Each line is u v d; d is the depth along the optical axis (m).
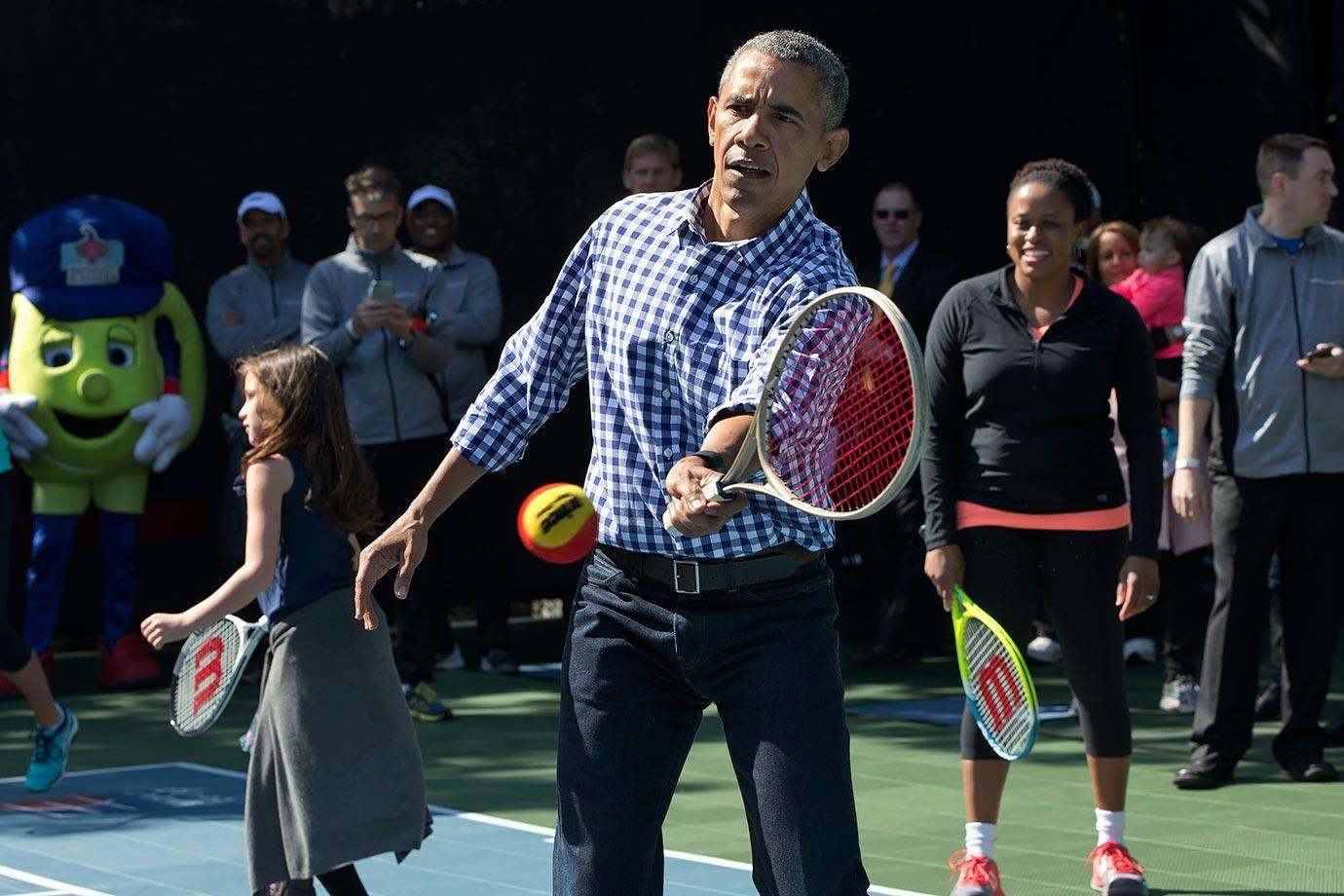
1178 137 20.00
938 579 9.20
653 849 5.83
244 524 16.69
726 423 5.25
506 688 16.62
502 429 6.02
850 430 6.23
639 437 5.64
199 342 17.08
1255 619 11.72
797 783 5.50
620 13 19.70
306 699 7.89
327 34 18.75
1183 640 14.91
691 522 5.09
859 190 20.34
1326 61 19.16
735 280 5.55
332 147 18.89
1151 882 9.42
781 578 5.59
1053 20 20.47
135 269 16.61
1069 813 11.21
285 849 7.88
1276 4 19.08
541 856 10.16
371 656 8.05
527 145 19.55
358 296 15.70
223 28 18.41
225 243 18.53
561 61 19.58
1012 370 9.08
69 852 10.36
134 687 16.81
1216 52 19.59
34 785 11.98
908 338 4.95
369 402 15.55
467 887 9.43
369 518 8.20
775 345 5.27
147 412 16.42
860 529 20.39
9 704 16.23
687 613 5.59
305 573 8.00
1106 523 9.05
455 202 19.30
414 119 19.17
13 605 17.84
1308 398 11.47
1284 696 12.11
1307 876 9.51
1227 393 11.66
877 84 20.30
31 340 16.20
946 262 17.53
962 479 9.27
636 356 5.62
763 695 5.54
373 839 7.85
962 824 11.02
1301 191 11.38
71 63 17.91
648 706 5.71
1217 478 11.79
